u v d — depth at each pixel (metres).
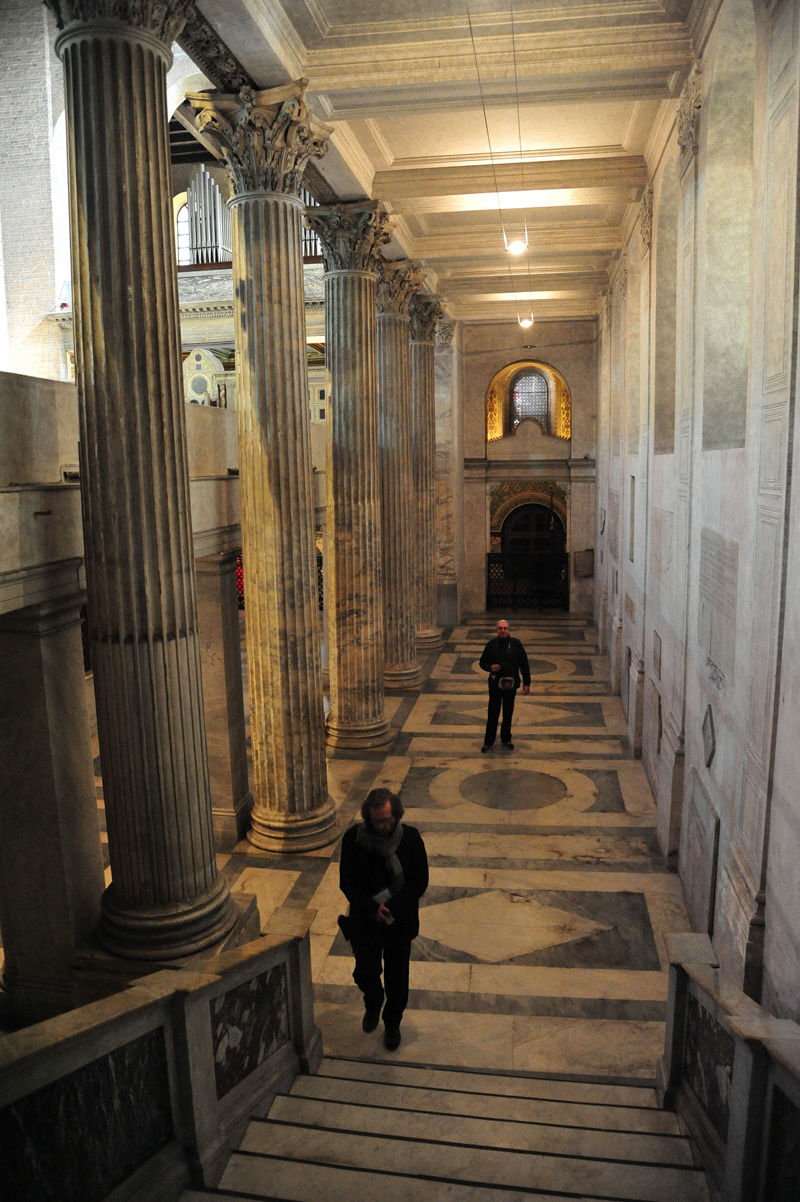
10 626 5.58
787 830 4.30
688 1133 3.96
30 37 17.12
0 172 17.53
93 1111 2.92
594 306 20.42
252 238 7.99
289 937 4.56
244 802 9.24
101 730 5.60
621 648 14.30
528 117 9.52
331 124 8.66
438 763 11.48
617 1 7.02
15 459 5.16
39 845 5.81
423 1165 3.67
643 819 9.55
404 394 14.44
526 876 8.25
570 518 22.95
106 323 5.14
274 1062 4.49
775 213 4.59
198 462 8.09
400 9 7.20
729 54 6.21
